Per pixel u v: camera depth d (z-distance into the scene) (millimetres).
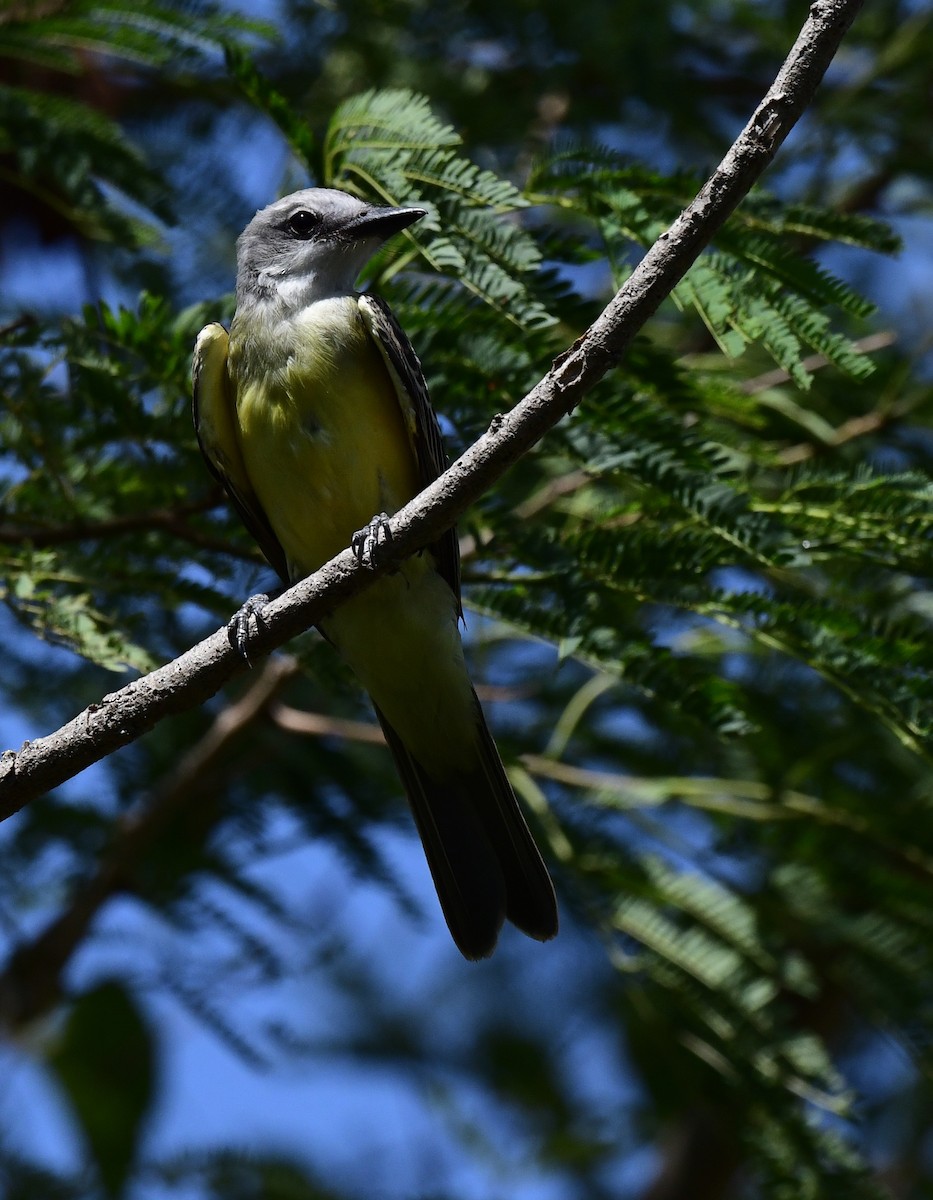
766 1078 10344
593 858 11148
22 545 10117
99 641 9219
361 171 9203
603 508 10602
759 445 10648
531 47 13352
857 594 10602
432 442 9609
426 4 13445
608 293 12031
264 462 9773
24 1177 12000
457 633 9789
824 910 11273
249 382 9789
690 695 9203
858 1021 14383
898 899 11188
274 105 9734
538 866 9602
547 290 9203
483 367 9570
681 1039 10523
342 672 10648
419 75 13227
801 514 9320
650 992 10680
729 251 8578
